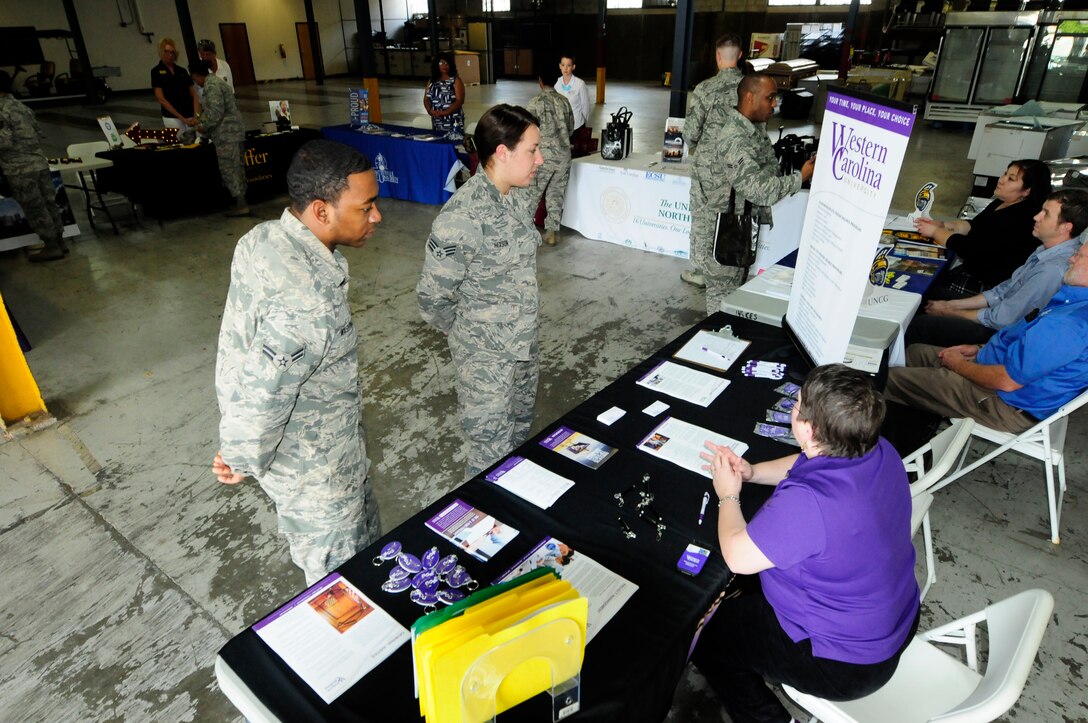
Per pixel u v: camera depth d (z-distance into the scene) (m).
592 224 5.86
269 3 18.92
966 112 10.28
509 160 2.00
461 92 7.11
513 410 2.41
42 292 4.88
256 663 1.19
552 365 3.74
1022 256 3.18
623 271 5.15
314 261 1.39
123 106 14.77
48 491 2.78
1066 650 1.99
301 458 1.54
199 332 4.22
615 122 5.64
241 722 1.82
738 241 3.30
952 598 2.19
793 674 1.43
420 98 15.48
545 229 6.12
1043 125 6.54
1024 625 1.32
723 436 1.85
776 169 3.33
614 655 1.20
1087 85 9.31
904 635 1.37
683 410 1.99
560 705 1.07
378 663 1.19
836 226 1.90
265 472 1.50
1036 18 9.27
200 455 3.01
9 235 5.30
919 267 3.15
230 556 2.42
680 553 1.44
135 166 6.28
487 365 2.22
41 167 5.23
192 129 7.04
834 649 1.35
